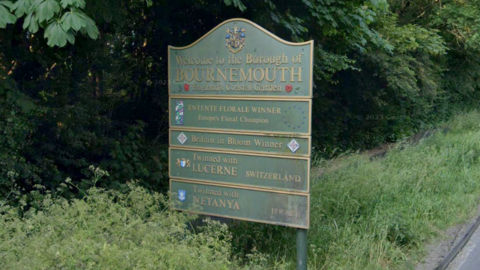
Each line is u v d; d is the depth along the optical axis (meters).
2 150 5.45
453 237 7.39
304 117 5.20
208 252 4.24
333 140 12.88
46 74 6.37
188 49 5.81
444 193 9.28
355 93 13.57
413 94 14.55
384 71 13.11
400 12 18.41
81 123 6.53
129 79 8.27
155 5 7.84
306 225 5.23
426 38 15.27
